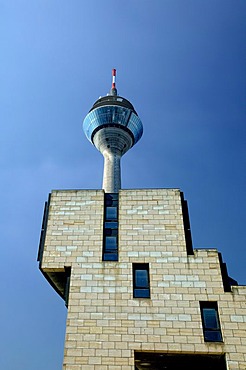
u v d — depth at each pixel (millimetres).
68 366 26062
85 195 35125
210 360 27859
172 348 26562
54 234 32625
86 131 106312
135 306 28516
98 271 30391
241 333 27141
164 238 32031
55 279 33219
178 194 34812
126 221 33250
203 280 29672
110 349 26688
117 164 95375
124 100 109188
